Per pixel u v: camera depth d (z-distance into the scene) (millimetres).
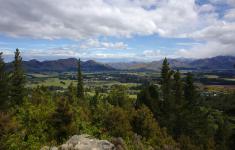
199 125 93375
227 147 85125
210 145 80250
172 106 87500
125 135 42375
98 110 51281
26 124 38281
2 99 65438
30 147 30125
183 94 98750
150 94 91562
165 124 80250
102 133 41406
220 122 107062
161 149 47125
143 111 54656
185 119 86062
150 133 51656
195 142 77250
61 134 37656
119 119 45812
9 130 26469
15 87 76188
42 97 63844
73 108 48844
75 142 24234
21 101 71500
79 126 41844
